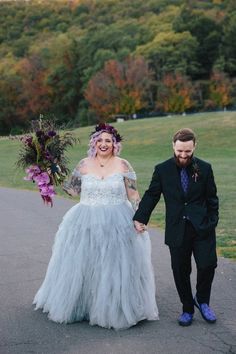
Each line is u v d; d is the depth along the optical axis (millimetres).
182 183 4508
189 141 4398
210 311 4699
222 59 85562
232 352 4039
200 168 4484
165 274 6238
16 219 10648
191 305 4684
